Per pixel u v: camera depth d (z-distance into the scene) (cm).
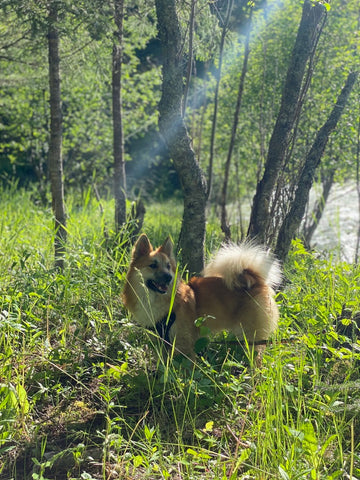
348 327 543
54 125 708
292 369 415
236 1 896
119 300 603
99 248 718
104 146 1709
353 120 913
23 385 435
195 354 499
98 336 529
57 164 714
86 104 1605
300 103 665
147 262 497
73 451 374
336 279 586
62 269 647
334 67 1027
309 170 670
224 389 429
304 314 522
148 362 502
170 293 487
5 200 1264
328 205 1504
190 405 429
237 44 1168
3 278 598
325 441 351
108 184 1847
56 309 539
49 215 973
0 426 367
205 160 1652
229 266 523
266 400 382
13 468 362
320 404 382
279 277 555
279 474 320
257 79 1227
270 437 342
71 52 827
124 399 452
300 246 567
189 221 634
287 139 644
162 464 344
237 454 364
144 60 1880
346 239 1219
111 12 720
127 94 1622
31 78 1088
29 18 645
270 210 716
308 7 614
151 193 2269
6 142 1806
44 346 500
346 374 466
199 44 716
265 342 494
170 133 608
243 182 1524
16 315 493
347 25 1123
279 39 1208
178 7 679
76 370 486
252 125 1239
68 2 621
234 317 524
